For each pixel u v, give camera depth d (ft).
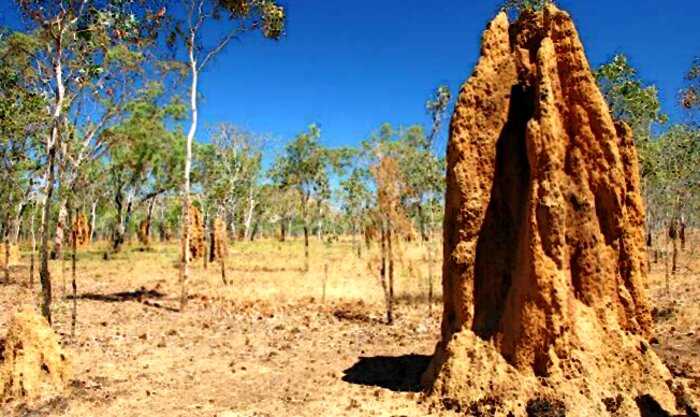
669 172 99.76
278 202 253.03
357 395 39.86
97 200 186.09
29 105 68.23
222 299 91.15
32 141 77.77
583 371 33.63
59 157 68.18
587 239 36.29
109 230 292.20
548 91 36.09
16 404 36.55
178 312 78.54
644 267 38.88
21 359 38.27
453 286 39.70
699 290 87.92
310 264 151.74
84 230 193.36
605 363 34.60
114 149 127.34
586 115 37.50
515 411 32.86
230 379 44.83
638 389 34.14
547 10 40.29
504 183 39.45
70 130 71.46
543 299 34.32
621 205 37.35
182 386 42.63
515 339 35.17
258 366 49.19
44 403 36.76
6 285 98.94
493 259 38.60
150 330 64.59
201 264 149.69
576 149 37.19
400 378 44.42
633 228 39.22
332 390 41.34
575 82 37.86
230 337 62.34
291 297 94.43
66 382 40.04
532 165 35.63
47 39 56.49
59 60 54.08
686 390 36.50
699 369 45.39
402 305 88.74
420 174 78.38
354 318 76.23
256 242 250.37
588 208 36.45
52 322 65.67
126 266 142.41
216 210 231.91
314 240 263.29
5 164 79.82
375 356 53.11
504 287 38.04
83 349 52.60
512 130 39.73
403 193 77.66
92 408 36.76
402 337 63.10
